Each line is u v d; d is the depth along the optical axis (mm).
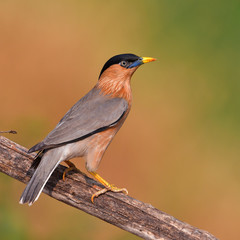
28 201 7414
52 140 7965
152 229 7691
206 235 7496
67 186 7938
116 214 7828
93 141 8406
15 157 7941
